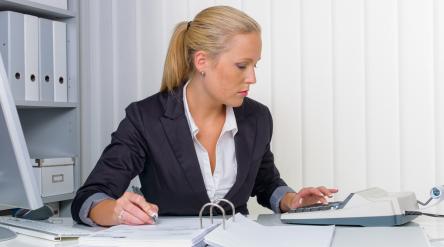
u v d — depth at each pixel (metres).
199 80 1.57
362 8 2.09
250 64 1.50
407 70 2.02
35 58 2.17
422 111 2.00
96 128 2.59
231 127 1.58
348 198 1.22
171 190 1.53
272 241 0.97
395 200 1.18
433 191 1.26
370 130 2.08
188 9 2.39
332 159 2.15
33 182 1.04
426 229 1.20
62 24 2.32
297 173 2.21
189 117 1.55
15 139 1.01
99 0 2.58
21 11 2.26
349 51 2.11
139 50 2.50
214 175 1.59
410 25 2.02
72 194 2.36
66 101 2.34
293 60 2.21
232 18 1.48
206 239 0.95
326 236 1.01
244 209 1.65
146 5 2.48
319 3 2.15
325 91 2.15
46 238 1.10
